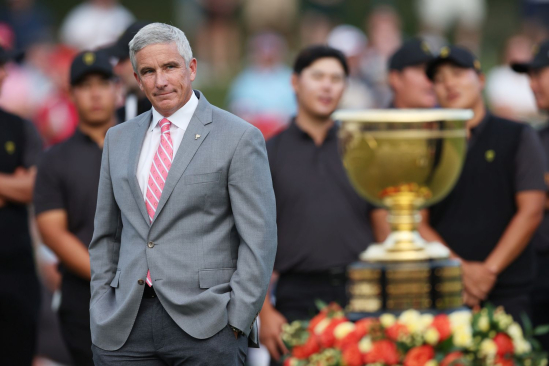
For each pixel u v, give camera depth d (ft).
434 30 163.84
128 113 60.59
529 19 153.58
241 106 124.88
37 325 67.36
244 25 169.89
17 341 65.87
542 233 65.41
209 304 43.62
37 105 119.34
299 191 60.59
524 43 120.88
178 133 44.93
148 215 44.34
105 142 46.39
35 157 66.95
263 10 167.22
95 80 60.39
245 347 45.09
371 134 53.11
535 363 49.26
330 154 61.46
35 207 60.44
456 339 48.19
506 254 59.36
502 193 60.29
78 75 60.13
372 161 53.36
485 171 60.23
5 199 64.95
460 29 164.55
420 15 166.81
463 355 48.42
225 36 166.61
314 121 62.28
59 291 61.41
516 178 60.13
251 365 74.43
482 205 60.29
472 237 60.18
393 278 52.47
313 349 50.52
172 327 44.06
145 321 44.34
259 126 122.42
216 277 44.09
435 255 53.42
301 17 168.66
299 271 60.44
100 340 44.75
